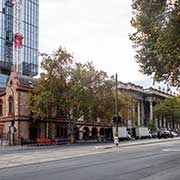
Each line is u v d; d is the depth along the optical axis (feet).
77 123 265.75
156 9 46.65
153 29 50.57
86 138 279.69
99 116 226.99
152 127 368.07
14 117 222.69
